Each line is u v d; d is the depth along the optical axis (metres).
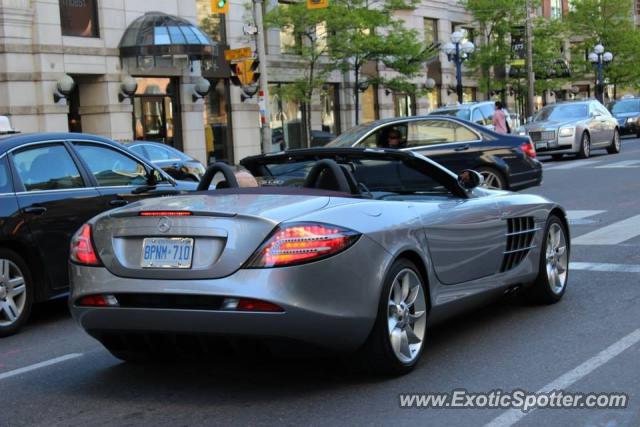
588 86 62.84
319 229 4.86
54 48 23.50
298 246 4.77
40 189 7.64
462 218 6.03
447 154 14.08
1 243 7.33
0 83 22.64
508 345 6.07
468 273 6.10
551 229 7.29
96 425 4.84
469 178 6.41
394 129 14.20
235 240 4.82
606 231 11.11
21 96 22.86
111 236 5.17
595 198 15.17
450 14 43.12
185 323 4.84
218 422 4.76
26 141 7.70
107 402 5.25
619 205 13.88
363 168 6.43
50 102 23.44
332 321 4.84
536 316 6.92
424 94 33.59
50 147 7.87
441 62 42.22
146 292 4.92
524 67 44.59
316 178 5.81
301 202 5.12
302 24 28.67
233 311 4.71
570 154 27.69
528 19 41.38
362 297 4.98
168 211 5.02
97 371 5.98
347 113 35.62
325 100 34.94
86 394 5.44
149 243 5.03
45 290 7.63
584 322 6.62
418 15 40.59
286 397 5.13
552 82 46.59
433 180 6.38
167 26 25.42
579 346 5.95
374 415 4.73
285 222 4.85
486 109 21.75
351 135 14.12
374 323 5.12
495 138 14.55
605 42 56.34
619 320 6.62
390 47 30.17
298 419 4.73
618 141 28.55
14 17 22.61
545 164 25.44
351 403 4.95
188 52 25.30
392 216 5.37
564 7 60.00
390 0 31.34
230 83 29.98
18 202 7.41
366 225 5.11
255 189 5.61
